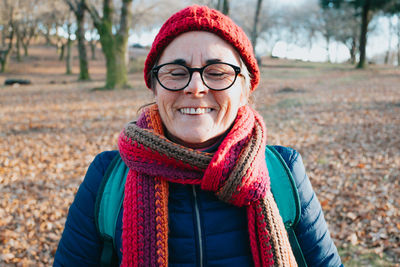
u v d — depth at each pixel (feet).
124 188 4.26
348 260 11.99
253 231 4.00
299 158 4.70
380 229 13.55
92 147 24.57
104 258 4.12
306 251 4.33
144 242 3.84
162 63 4.18
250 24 134.21
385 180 17.83
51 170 20.31
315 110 34.88
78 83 74.28
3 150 23.65
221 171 3.90
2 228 13.87
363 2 81.51
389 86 49.73
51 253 12.63
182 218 4.07
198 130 4.01
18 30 133.90
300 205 4.29
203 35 4.00
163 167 4.04
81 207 4.29
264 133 4.53
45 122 32.40
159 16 77.66
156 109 4.67
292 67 92.22
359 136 25.59
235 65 4.16
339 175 18.83
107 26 56.18
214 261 3.95
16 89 63.98
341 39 158.20
